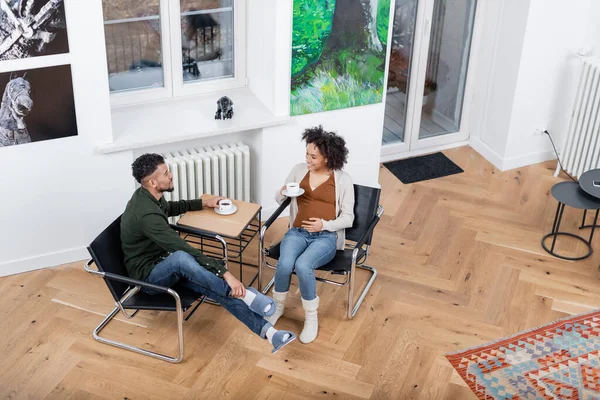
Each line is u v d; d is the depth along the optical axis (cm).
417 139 643
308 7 485
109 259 409
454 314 461
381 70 534
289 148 532
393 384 407
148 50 508
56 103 445
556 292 484
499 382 410
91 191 480
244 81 547
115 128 488
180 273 406
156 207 409
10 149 446
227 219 444
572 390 405
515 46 582
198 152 514
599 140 574
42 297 462
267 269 496
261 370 414
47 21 421
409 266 504
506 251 523
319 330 444
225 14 520
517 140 618
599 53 585
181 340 407
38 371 407
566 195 505
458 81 638
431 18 593
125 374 408
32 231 475
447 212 566
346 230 466
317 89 519
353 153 560
